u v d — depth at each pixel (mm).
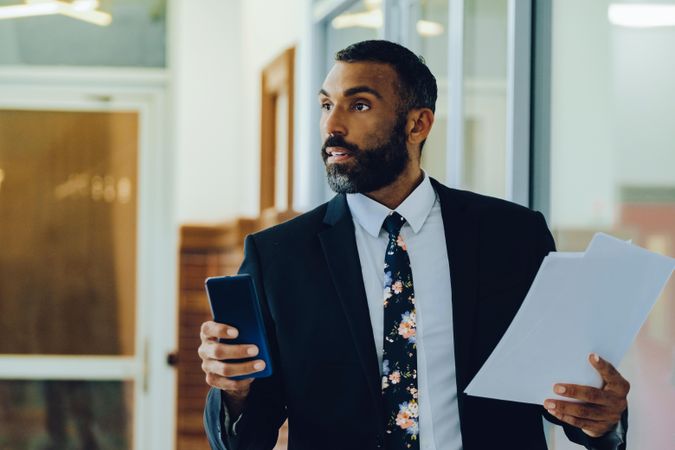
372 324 2119
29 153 6375
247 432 2102
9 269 6363
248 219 6195
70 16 6367
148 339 6383
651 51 2547
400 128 2139
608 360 1944
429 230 2197
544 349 1906
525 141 3018
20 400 6332
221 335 1974
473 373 2076
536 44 3002
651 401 2521
